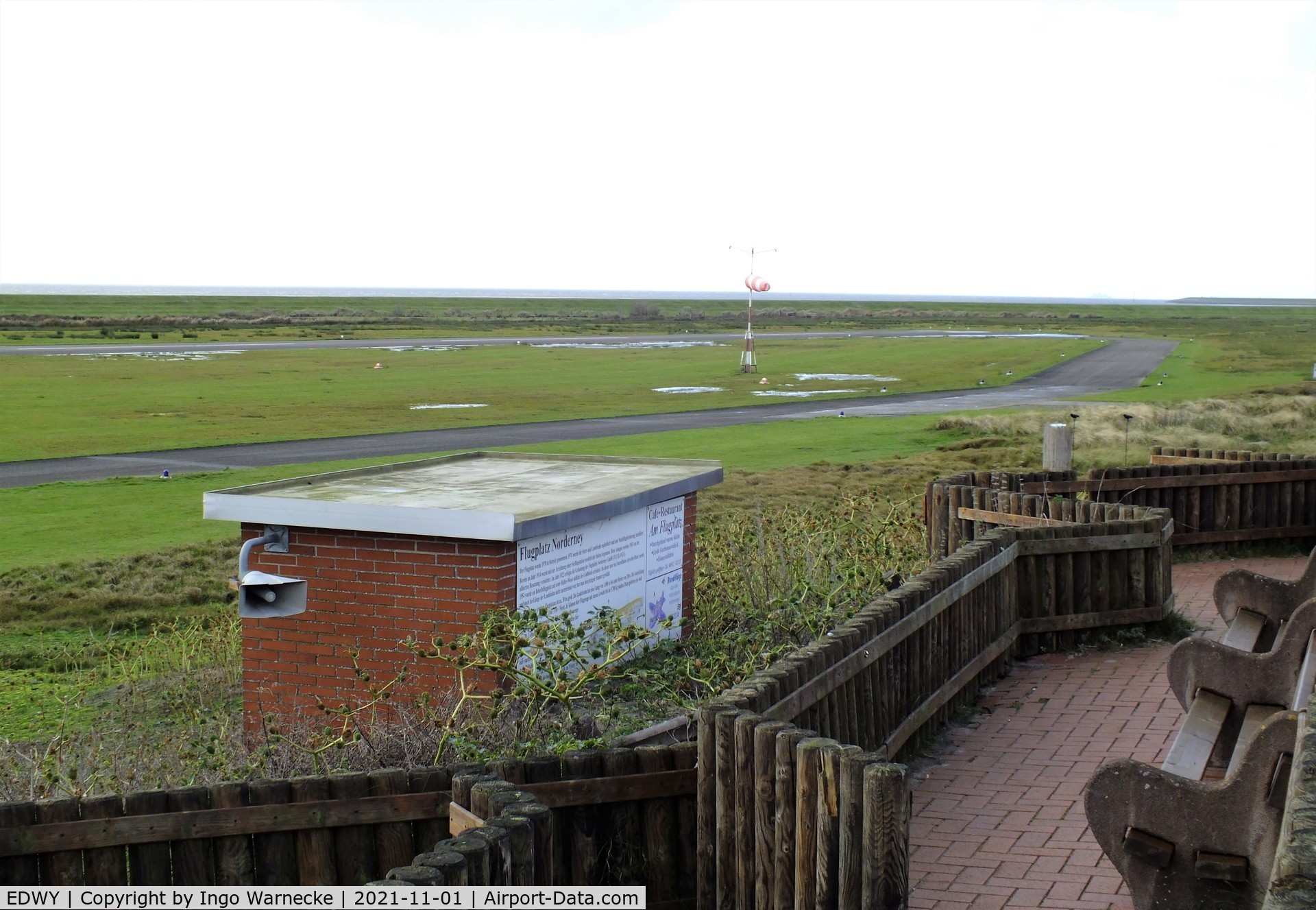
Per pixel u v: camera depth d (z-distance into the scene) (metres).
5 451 31.25
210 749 7.62
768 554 11.59
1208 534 12.29
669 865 5.01
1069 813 5.77
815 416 40.00
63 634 14.25
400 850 5.06
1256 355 79.31
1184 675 5.48
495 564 8.57
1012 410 40.78
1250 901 3.90
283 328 122.56
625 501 9.86
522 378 58.59
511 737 7.21
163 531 20.50
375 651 9.04
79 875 5.03
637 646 10.01
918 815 5.93
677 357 77.06
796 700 5.21
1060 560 9.02
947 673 7.43
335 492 10.18
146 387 51.00
